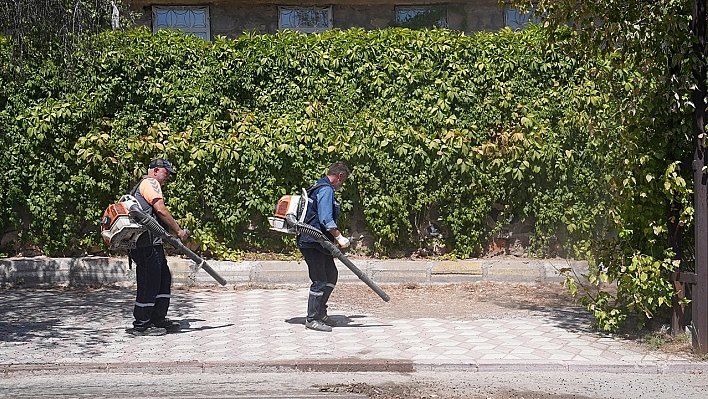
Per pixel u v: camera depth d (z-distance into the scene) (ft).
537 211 37.29
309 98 37.52
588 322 27.86
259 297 33.27
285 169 36.78
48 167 36.42
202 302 32.04
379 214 37.04
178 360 22.36
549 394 19.58
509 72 37.50
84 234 37.11
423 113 37.35
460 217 37.19
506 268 35.81
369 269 35.70
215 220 37.04
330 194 26.12
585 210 36.94
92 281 35.63
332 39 37.81
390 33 37.93
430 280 35.60
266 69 37.52
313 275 26.55
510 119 37.68
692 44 22.95
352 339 25.17
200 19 47.06
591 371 21.86
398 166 36.96
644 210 24.12
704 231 22.47
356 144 36.78
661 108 23.85
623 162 24.50
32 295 33.42
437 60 37.65
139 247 25.34
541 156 36.52
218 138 37.06
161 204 25.53
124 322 27.96
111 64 36.65
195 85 37.24
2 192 36.17
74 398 19.06
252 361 22.13
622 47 24.85
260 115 37.55
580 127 36.55
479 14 47.57
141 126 37.09
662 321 25.68
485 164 37.01
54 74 35.65
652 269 23.58
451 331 26.40
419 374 21.74
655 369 21.81
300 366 22.06
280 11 47.29
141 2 46.16
